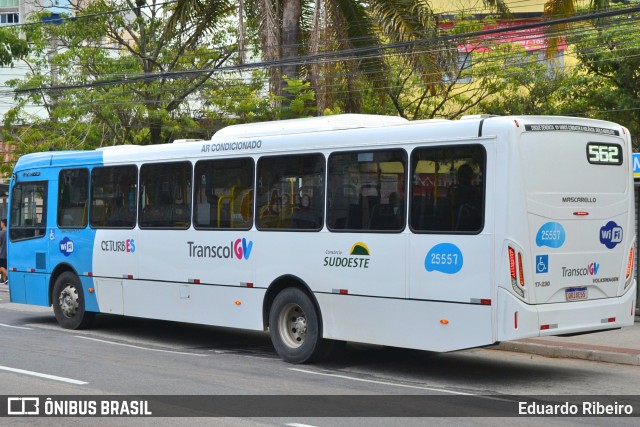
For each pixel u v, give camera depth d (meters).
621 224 11.19
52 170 16.55
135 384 10.38
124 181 15.03
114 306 15.15
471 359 12.87
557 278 10.38
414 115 26.78
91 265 15.59
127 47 29.78
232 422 8.35
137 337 15.20
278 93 21.55
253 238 12.78
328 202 11.86
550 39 20.08
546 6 19.52
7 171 30.91
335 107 21.92
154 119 27.61
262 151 12.77
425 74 21.08
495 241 10.06
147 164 14.61
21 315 18.58
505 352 13.60
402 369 11.88
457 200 10.48
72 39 28.98
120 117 28.28
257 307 12.71
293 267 12.22
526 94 26.66
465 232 10.34
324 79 21.59
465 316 10.30
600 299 10.91
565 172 10.52
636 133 23.08
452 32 26.16
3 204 30.80
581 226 10.66
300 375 11.26
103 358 12.53
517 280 9.98
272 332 12.48
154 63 28.56
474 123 10.38
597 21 19.94
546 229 10.27
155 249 14.33
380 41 22.12
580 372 11.73
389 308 11.07
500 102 26.53
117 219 15.10
